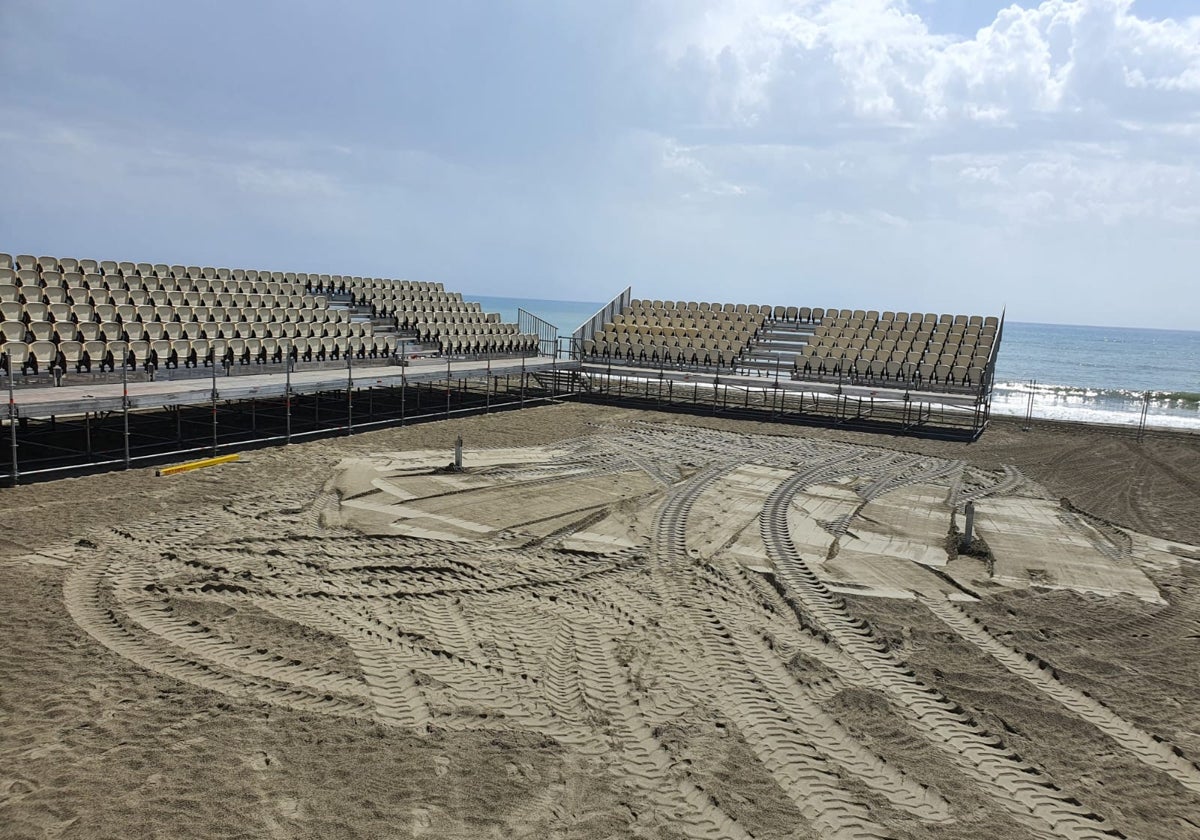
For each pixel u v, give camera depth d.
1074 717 7.09
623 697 7.08
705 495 14.87
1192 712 7.27
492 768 5.85
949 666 8.05
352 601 8.95
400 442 18.52
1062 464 19.83
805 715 6.92
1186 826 5.59
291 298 24.97
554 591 9.61
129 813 5.07
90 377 16.50
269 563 9.99
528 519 12.66
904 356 28.16
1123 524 14.12
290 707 6.56
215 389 15.87
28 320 17.00
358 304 28.64
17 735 5.91
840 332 30.66
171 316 20.14
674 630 8.62
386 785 5.55
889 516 13.93
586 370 29.17
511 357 30.31
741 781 5.87
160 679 6.91
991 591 10.33
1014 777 6.11
